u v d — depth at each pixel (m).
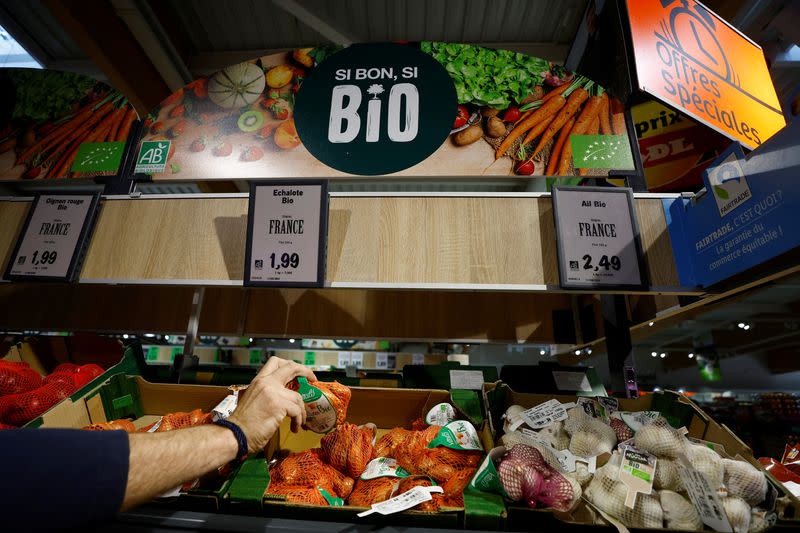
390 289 1.51
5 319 2.57
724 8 2.90
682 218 1.50
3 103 2.04
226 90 1.92
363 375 1.87
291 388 1.26
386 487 1.12
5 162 1.93
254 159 1.79
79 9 3.12
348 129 1.80
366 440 1.28
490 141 1.73
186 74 4.09
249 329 2.53
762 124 1.96
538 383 1.72
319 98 1.86
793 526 0.97
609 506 1.03
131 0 3.32
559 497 0.99
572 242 1.45
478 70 1.84
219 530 0.98
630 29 1.71
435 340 2.46
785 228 1.08
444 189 4.13
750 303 5.64
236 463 1.11
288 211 1.53
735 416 4.37
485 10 3.72
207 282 1.55
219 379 1.70
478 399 1.49
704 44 1.93
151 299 2.60
